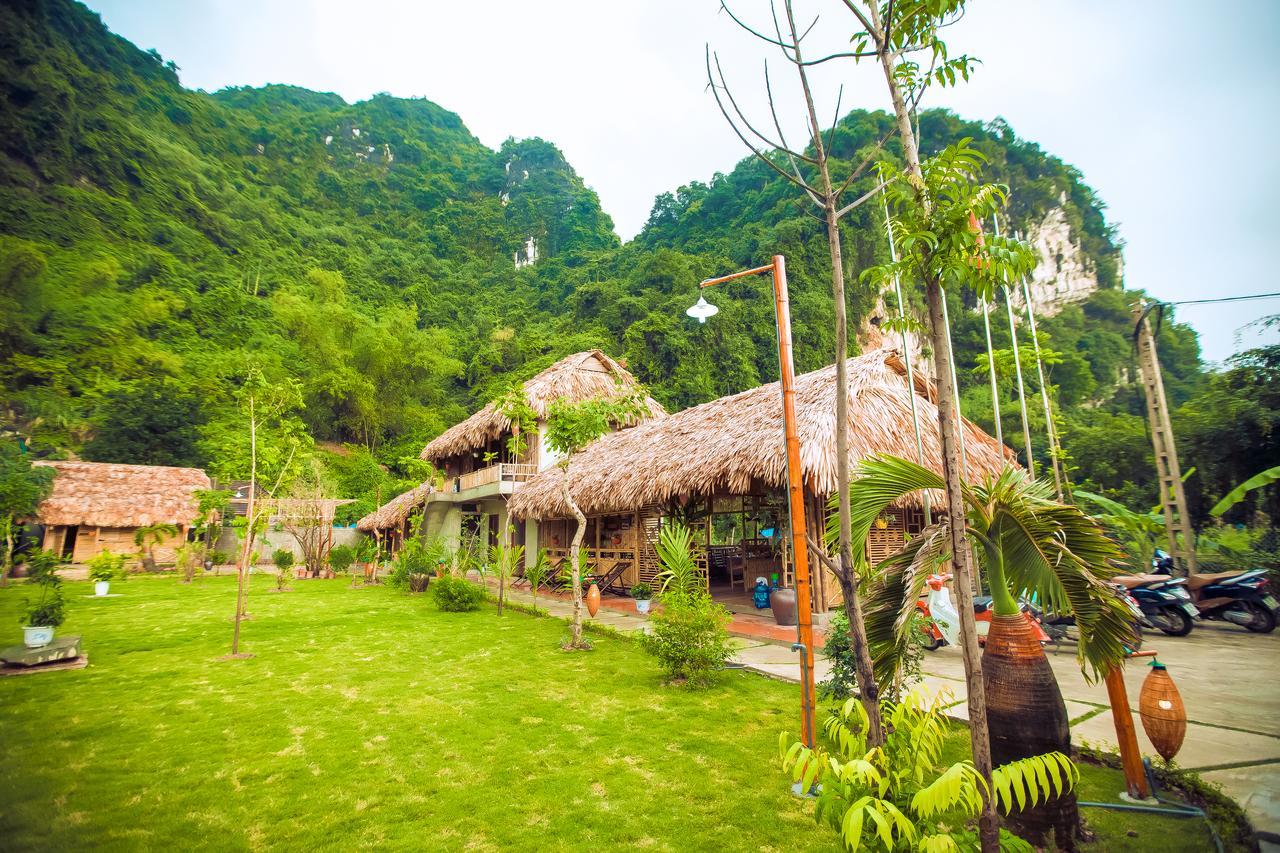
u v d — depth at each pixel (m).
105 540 22.64
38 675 7.41
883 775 2.70
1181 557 9.82
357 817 3.73
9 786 4.21
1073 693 5.86
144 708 6.03
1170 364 25.73
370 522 25.86
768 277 48.31
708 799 3.89
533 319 64.19
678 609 6.63
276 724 5.50
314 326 45.03
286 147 92.56
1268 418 9.09
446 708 5.92
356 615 12.25
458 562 17.30
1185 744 4.44
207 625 11.04
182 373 34.28
